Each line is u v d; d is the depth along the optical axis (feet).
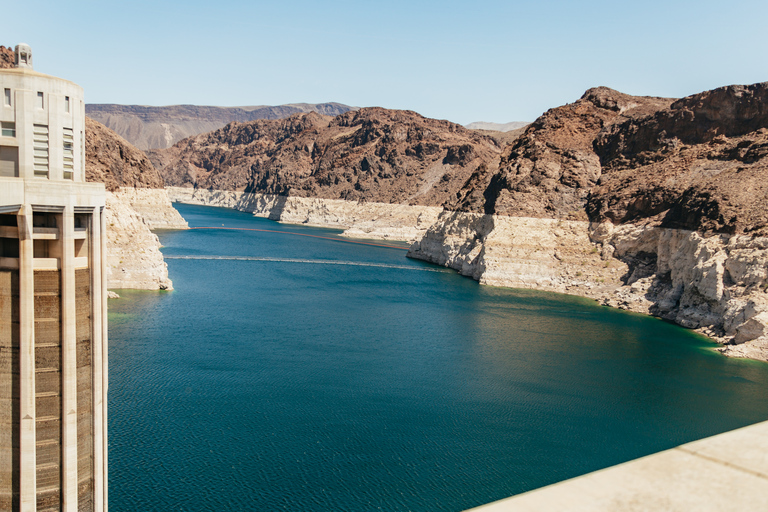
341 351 265.13
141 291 373.61
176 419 182.60
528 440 177.58
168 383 213.46
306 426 182.50
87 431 106.93
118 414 184.24
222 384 215.10
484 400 209.36
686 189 418.31
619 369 248.32
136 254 379.96
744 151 421.59
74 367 102.17
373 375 233.55
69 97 105.60
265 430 178.09
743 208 343.05
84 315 105.40
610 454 169.89
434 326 319.68
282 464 157.38
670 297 367.25
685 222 387.75
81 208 101.14
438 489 147.43
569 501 15.40
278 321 315.78
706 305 327.88
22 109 100.17
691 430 187.11
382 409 198.70
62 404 101.30
